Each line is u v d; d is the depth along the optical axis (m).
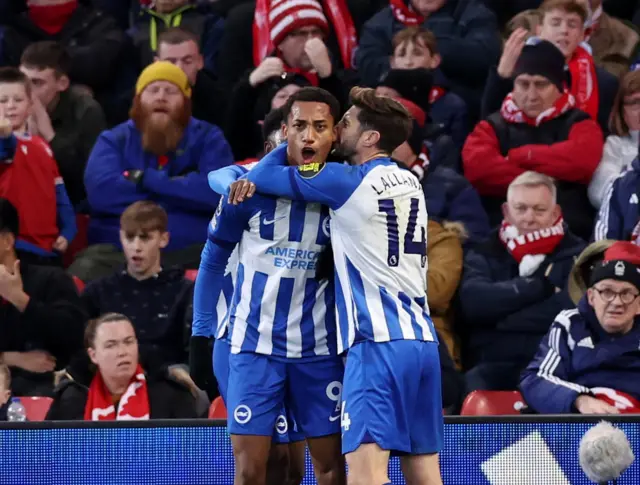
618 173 28.06
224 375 17.17
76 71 31.75
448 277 25.22
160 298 25.19
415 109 28.25
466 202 27.25
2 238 25.02
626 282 22.12
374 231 16.23
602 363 22.23
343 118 16.89
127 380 22.41
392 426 15.99
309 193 16.12
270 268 16.62
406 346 16.17
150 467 19.70
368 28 32.09
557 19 29.81
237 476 16.86
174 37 30.33
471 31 31.55
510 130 28.47
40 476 19.62
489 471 19.66
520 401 23.45
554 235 25.31
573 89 29.97
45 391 24.19
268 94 29.17
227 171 17.20
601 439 15.46
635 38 32.66
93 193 28.12
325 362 16.80
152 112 28.16
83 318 24.88
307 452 19.48
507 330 24.98
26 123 29.05
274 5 30.20
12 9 32.97
